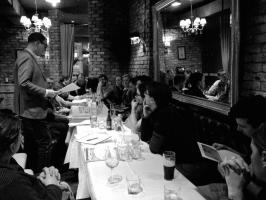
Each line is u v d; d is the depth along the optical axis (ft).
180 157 7.47
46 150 11.73
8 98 29.30
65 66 30.83
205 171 7.27
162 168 6.05
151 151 7.20
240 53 8.09
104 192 4.94
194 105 11.17
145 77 11.47
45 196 4.34
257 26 7.68
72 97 19.75
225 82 8.79
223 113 8.93
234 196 4.77
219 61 9.15
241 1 7.91
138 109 10.98
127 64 21.88
